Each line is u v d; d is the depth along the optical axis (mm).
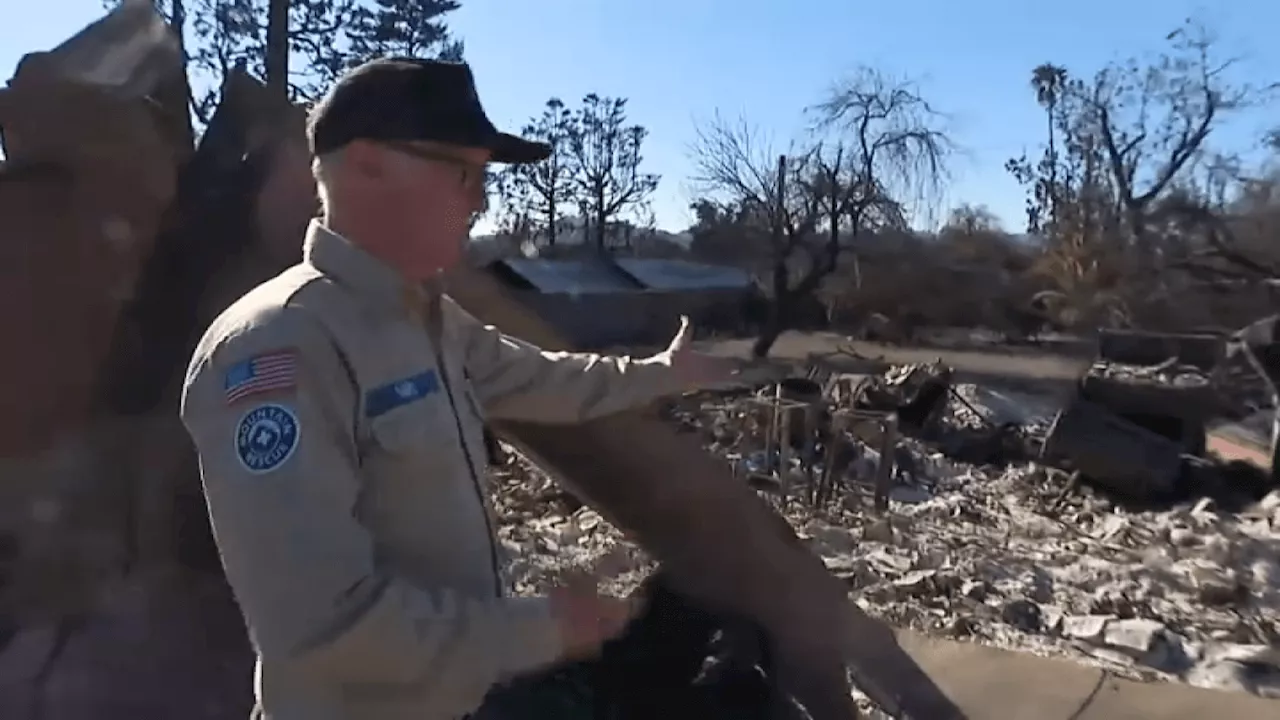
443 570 1827
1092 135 39250
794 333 40594
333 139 1802
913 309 39375
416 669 1651
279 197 5629
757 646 2559
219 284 5602
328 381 1715
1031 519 10961
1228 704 4941
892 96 34875
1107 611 7473
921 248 40438
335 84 1853
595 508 3426
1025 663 5316
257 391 1668
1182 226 34406
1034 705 4906
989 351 34938
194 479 5234
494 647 1687
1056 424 13188
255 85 6145
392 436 1761
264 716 1772
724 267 44094
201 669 4328
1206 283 29312
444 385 1883
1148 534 10312
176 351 5594
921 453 13938
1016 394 23750
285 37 26672
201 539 5102
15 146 5945
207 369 1733
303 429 1661
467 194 1872
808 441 11500
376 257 1808
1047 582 8180
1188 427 14055
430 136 1777
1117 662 6191
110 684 4125
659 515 3275
